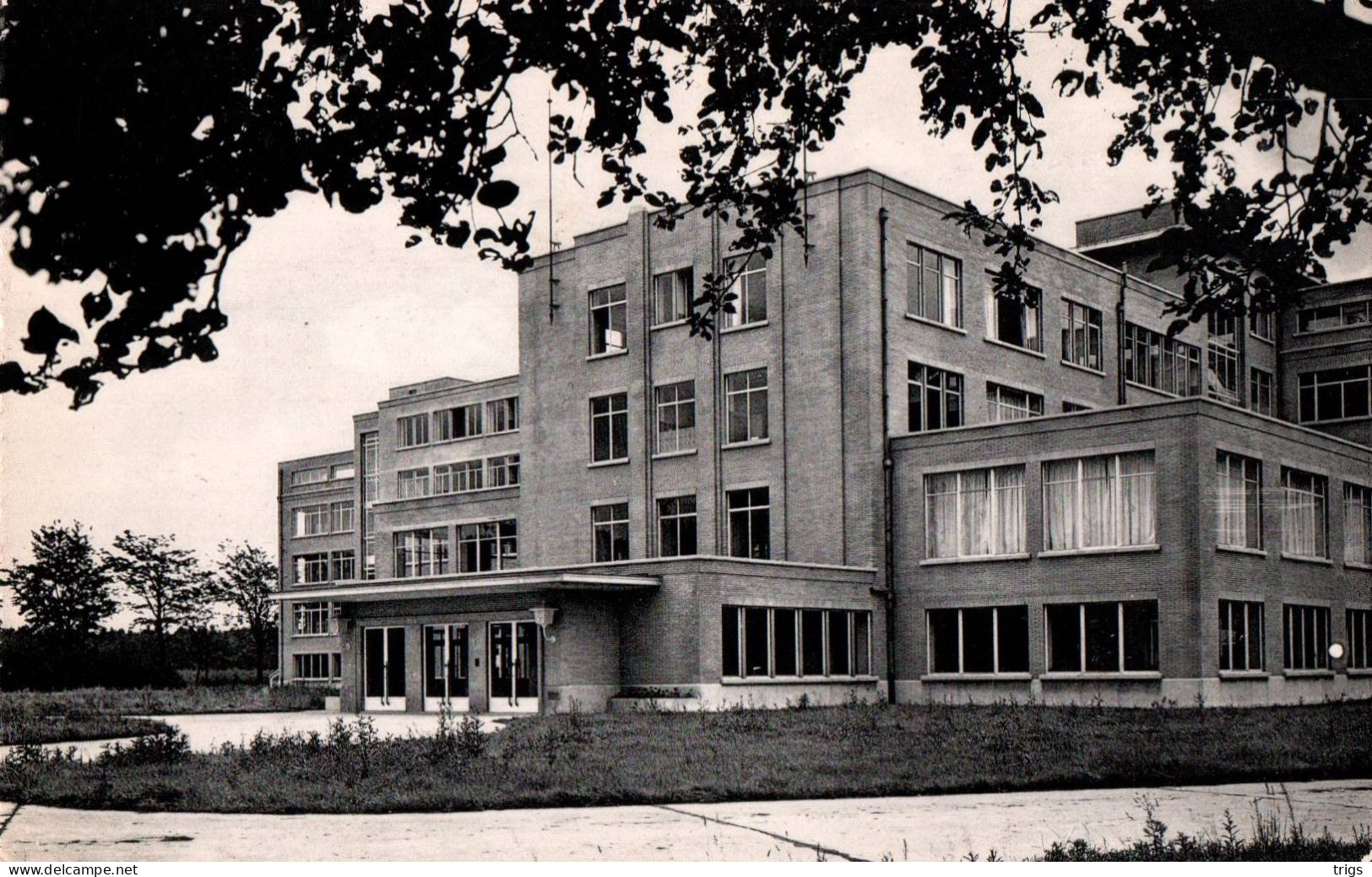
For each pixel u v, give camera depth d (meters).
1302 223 10.06
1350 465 38.34
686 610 32.62
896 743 20.62
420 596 36.31
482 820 13.76
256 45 7.34
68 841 12.32
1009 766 17.42
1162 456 32.12
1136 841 11.30
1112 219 50.59
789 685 34.16
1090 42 11.17
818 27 11.30
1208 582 31.44
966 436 35.62
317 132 8.14
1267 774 17.16
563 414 44.22
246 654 89.94
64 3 6.60
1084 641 33.19
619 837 12.30
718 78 11.72
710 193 12.38
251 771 17.27
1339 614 37.12
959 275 40.19
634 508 41.53
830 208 38.00
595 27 8.90
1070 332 43.72
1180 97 11.28
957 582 35.53
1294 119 10.15
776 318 38.97
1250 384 50.25
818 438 37.75
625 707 33.09
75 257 6.75
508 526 49.38
